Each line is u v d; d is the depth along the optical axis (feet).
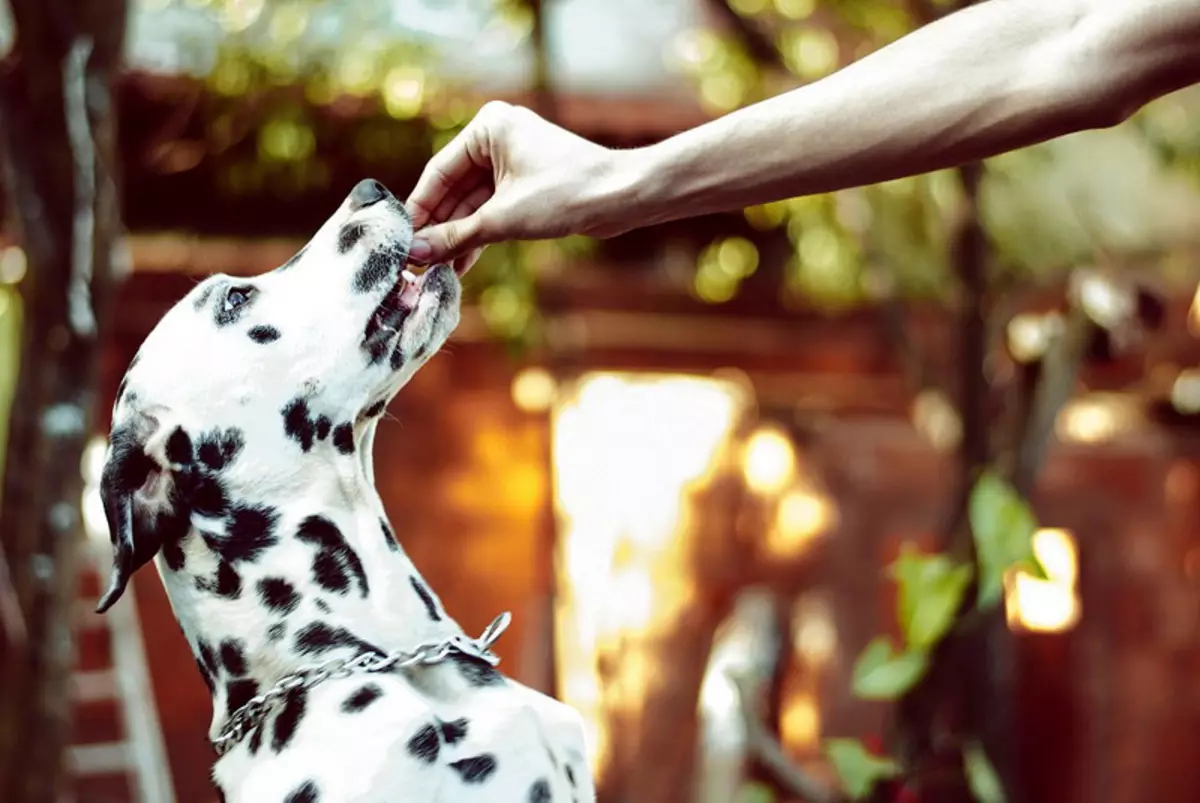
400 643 7.27
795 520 29.32
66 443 14.99
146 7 23.02
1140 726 29.43
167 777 22.29
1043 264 23.07
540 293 24.71
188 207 25.50
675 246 27.84
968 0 19.07
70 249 14.85
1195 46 5.39
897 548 28.91
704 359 28.30
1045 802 29.94
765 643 27.35
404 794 6.44
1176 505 29.17
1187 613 29.27
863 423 29.22
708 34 24.02
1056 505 29.32
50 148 14.70
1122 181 23.68
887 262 23.25
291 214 25.61
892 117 5.72
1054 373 19.72
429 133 22.82
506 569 28.99
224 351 7.47
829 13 22.90
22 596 14.89
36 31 14.52
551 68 22.48
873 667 10.53
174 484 7.40
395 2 22.95
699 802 20.72
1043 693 29.84
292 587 7.29
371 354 7.50
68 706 15.25
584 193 6.42
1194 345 27.84
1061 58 5.51
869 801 11.14
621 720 29.68
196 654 7.51
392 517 28.71
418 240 7.41
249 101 22.35
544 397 28.96
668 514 29.78
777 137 5.93
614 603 29.76
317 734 6.66
